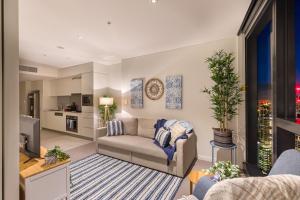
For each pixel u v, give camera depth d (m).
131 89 4.40
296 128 1.26
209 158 3.27
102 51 3.88
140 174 2.74
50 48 3.63
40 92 6.52
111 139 3.46
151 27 2.62
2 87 1.05
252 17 2.15
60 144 4.53
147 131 3.65
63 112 5.72
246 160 2.74
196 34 2.91
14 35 1.09
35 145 1.62
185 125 3.16
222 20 2.41
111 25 2.55
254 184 0.77
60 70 5.74
